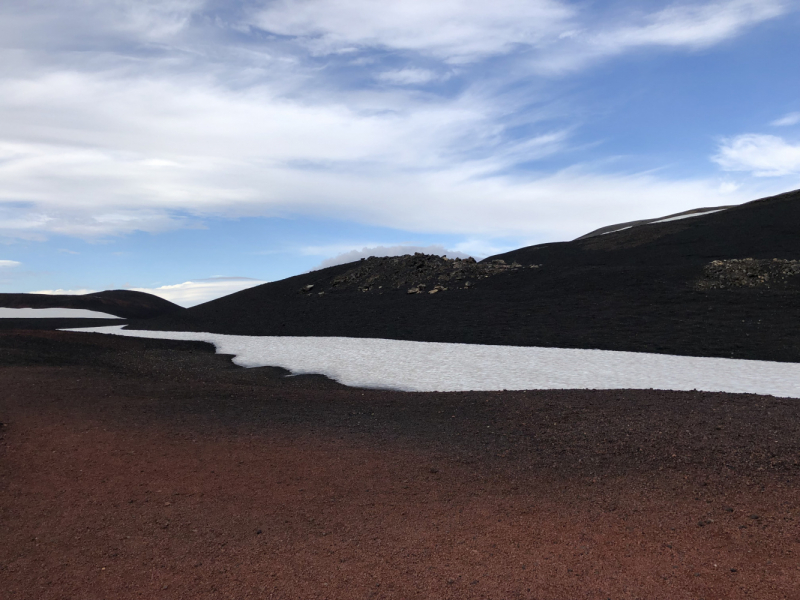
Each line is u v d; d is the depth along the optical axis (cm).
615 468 681
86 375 1277
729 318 2250
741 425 800
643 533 508
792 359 1641
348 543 502
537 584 427
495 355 1889
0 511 584
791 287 2720
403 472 690
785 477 618
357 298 3900
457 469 700
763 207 4797
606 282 3181
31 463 717
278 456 752
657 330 2152
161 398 1076
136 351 2097
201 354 2183
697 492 595
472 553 478
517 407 995
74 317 5441
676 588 416
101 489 639
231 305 4400
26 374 1227
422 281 4078
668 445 737
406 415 987
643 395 1040
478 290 3538
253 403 1075
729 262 3127
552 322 2455
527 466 705
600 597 408
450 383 1466
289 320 3366
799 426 784
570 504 580
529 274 3781
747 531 502
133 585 444
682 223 4822
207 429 877
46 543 516
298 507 585
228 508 585
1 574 464
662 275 3161
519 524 534
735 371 1485
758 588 412
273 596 421
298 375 1695
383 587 429
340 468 705
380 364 1817
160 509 585
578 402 998
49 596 432
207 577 451
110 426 874
